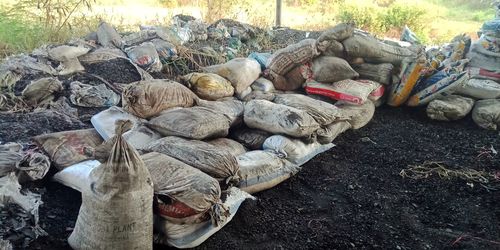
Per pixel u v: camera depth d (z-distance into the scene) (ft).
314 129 11.76
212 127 10.51
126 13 28.86
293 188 11.02
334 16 33.71
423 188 11.52
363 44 14.93
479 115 14.96
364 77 15.34
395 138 14.29
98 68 15.51
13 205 8.26
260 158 10.71
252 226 9.29
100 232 7.13
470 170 12.35
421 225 10.04
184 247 8.14
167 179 8.02
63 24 19.44
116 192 6.94
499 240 9.52
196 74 13.56
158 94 11.19
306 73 14.84
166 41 17.87
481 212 10.55
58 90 13.29
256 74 14.80
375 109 16.07
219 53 18.62
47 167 9.25
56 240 7.99
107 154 7.49
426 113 15.69
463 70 15.85
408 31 19.27
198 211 7.84
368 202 10.78
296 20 32.17
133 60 16.20
